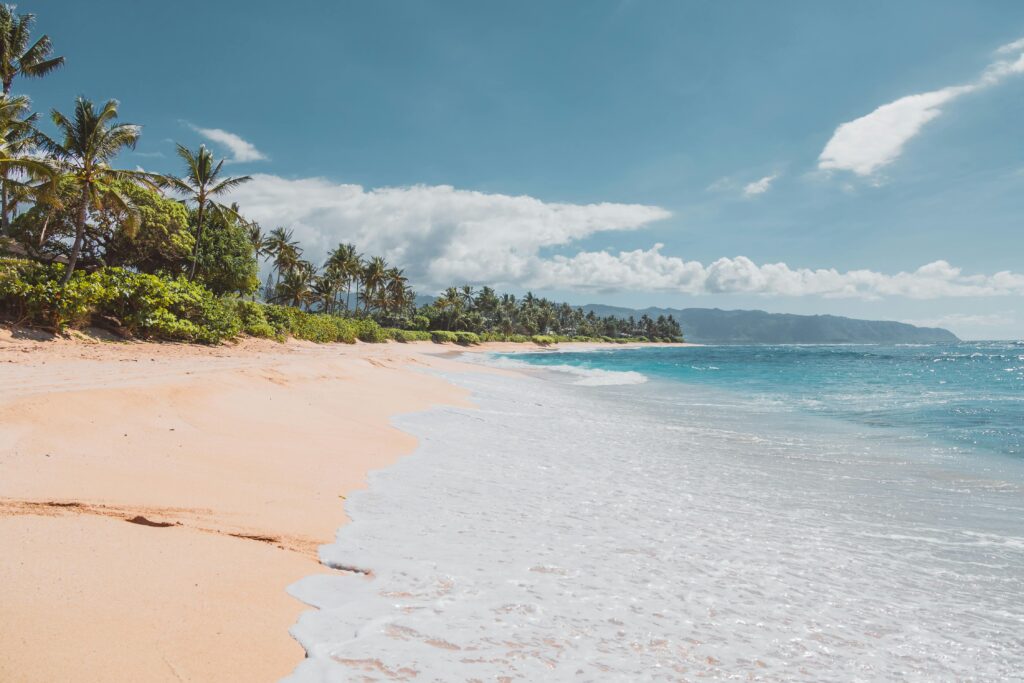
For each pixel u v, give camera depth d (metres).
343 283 85.06
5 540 3.90
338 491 6.41
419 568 4.46
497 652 3.33
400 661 3.15
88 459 5.89
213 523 4.87
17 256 25.78
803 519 6.45
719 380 29.84
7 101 22.70
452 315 108.75
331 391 14.10
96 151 23.97
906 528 6.19
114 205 26.59
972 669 3.51
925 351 102.12
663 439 11.62
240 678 2.86
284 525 5.09
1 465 5.24
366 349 42.38
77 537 4.15
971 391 22.73
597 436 11.78
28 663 2.72
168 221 30.09
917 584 4.75
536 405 16.94
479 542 5.16
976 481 8.30
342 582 4.16
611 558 4.98
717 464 9.32
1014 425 13.58
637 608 4.05
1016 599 4.50
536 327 153.62
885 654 3.64
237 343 27.16
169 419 8.12
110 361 15.22
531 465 8.67
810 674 3.36
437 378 22.48
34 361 13.66
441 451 9.30
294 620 3.53
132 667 2.82
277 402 11.13
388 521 5.55
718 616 4.02
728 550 5.36
